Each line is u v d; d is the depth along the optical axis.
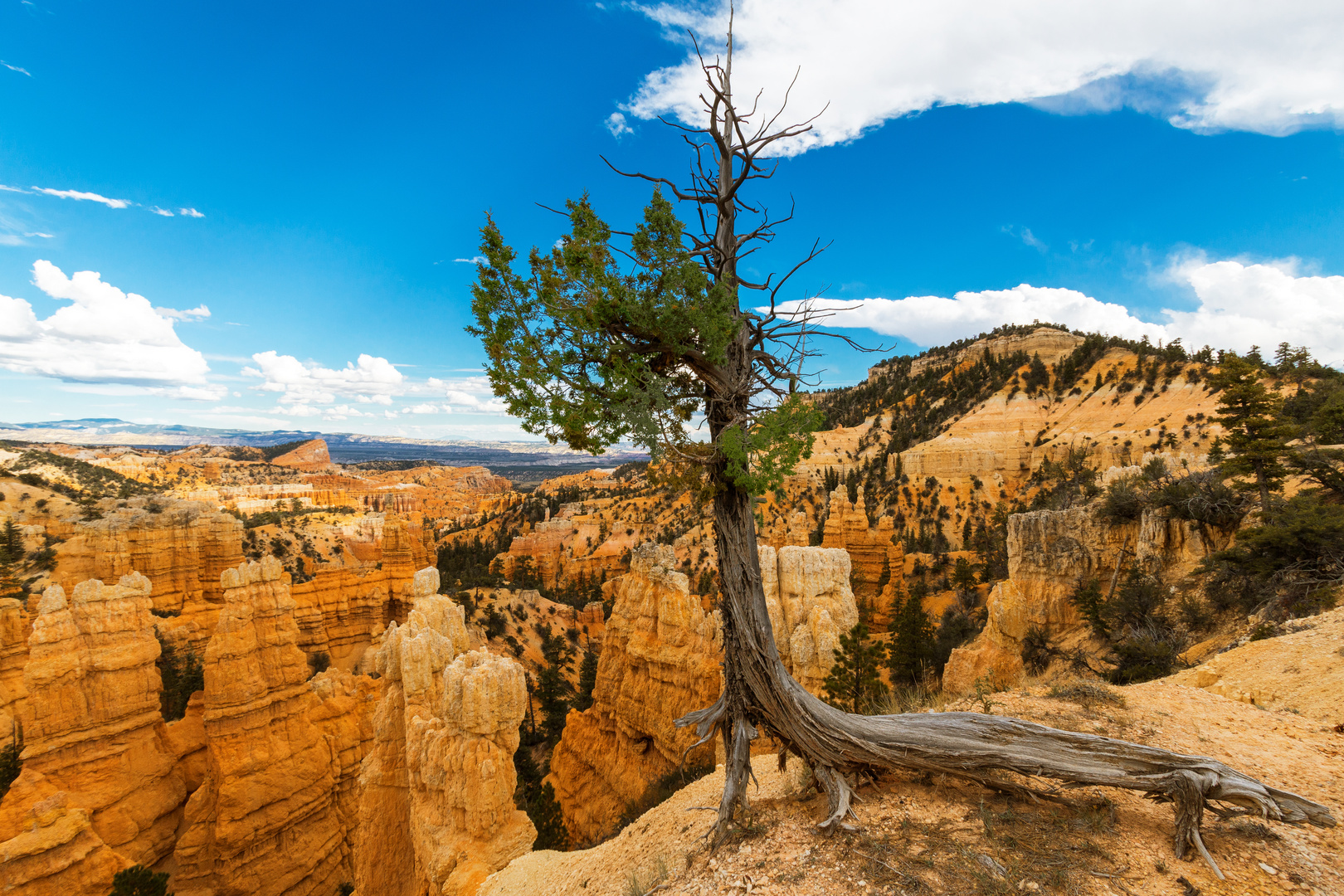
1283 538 26.73
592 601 91.50
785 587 38.22
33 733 32.03
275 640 41.22
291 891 37.50
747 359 11.52
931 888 7.23
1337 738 10.24
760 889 8.14
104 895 28.28
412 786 23.23
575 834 34.00
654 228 10.35
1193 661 25.70
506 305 10.30
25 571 63.38
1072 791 9.09
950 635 53.94
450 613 35.34
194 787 39.22
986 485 129.12
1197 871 7.02
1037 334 189.00
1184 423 104.38
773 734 10.78
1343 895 6.38
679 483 11.05
